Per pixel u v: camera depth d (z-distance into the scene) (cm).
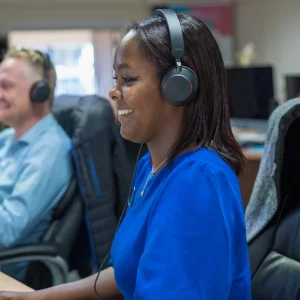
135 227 88
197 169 79
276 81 613
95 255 174
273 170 108
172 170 83
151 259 75
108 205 176
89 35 625
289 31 595
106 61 627
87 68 628
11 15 603
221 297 75
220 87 88
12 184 174
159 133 86
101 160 175
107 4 621
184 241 74
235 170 87
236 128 339
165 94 82
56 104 188
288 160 109
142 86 83
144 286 74
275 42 610
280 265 108
